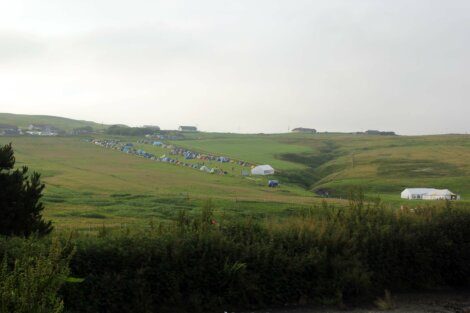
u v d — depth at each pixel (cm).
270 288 1497
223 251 1465
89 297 1231
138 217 4934
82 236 1415
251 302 1467
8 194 1517
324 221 1764
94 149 19000
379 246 1705
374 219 1845
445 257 1812
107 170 12875
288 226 1702
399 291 1720
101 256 1291
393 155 18725
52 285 635
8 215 1495
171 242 1411
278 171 15250
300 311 1463
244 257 1474
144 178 11456
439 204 2073
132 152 18712
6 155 1630
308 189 13225
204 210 1717
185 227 1545
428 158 17450
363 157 18700
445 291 1769
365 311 1495
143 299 1300
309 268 1551
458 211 1956
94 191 8188
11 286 598
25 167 1673
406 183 13012
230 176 13638
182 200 6738
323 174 16525
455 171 14762
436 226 1839
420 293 1719
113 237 1384
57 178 10062
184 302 1385
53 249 804
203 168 14838
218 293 1430
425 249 1772
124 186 9431
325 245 1639
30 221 1538
